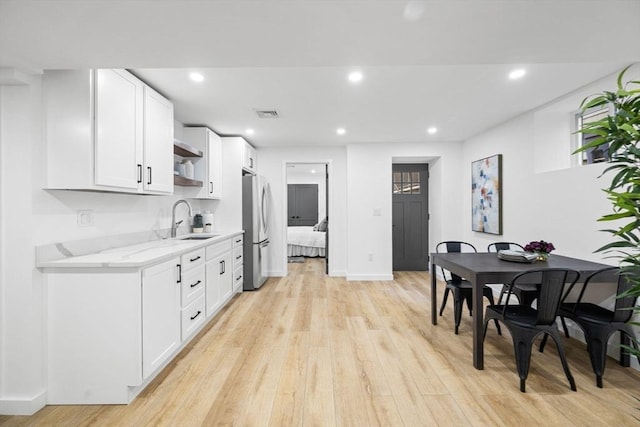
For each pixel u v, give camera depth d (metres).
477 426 1.67
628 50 1.70
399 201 5.77
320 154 5.26
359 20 1.40
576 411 1.78
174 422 1.71
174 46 1.62
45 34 1.47
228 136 4.46
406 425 1.68
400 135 4.50
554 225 3.04
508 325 2.10
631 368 2.24
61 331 1.88
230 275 3.75
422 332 2.92
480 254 3.13
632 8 1.31
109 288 1.89
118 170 2.14
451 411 1.79
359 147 5.02
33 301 1.81
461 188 4.99
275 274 5.26
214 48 1.65
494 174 3.98
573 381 1.99
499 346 2.62
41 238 1.86
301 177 9.74
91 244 2.25
